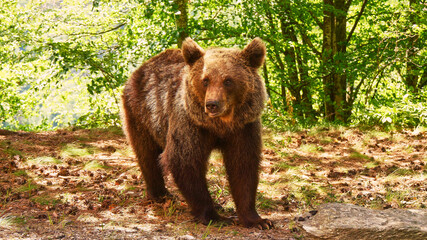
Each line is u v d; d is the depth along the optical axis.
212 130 4.60
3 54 12.30
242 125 4.48
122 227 4.54
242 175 4.74
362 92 14.82
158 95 5.26
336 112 14.16
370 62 13.74
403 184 6.47
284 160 7.97
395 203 5.60
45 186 6.05
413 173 6.99
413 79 14.66
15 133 9.20
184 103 4.54
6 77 13.09
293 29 14.93
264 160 7.95
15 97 15.59
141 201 5.62
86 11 14.35
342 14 13.65
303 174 7.11
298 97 15.17
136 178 6.67
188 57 4.54
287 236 4.41
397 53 13.13
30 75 13.67
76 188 5.99
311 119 14.41
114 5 13.69
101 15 14.09
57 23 13.44
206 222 4.71
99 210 5.18
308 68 14.26
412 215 4.60
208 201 4.79
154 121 5.32
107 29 14.53
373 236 4.18
